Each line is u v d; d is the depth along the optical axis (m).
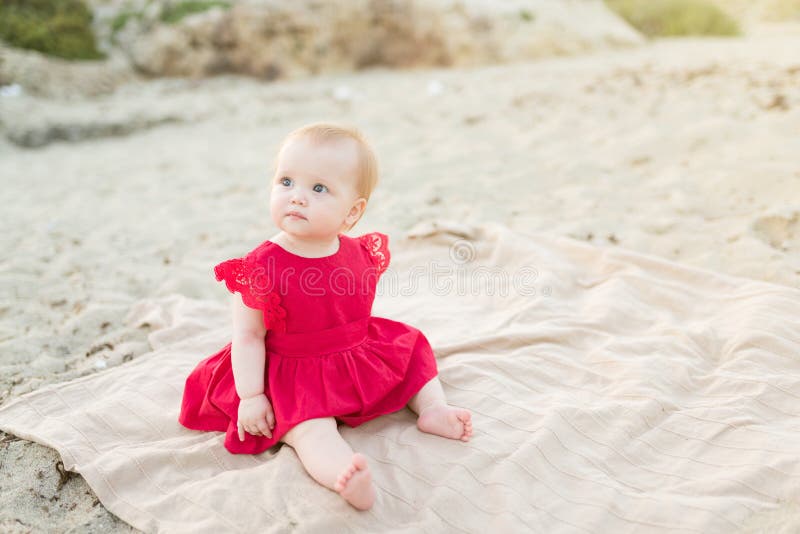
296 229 2.00
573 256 3.45
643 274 3.15
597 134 5.38
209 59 9.46
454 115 6.54
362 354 2.17
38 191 5.35
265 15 9.41
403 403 2.21
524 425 2.19
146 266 3.84
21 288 3.54
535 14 9.59
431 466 2.01
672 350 2.59
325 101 7.94
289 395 2.05
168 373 2.61
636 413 2.21
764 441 2.03
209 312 3.16
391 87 8.37
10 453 2.22
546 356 2.60
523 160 5.08
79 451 2.14
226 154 6.23
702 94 5.84
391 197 4.62
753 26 13.23
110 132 7.24
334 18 9.55
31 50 8.59
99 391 2.55
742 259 3.27
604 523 1.80
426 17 9.52
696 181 4.23
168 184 5.43
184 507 1.91
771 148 4.43
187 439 2.22
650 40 11.23
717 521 1.74
